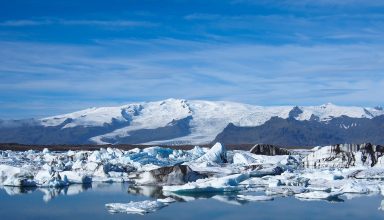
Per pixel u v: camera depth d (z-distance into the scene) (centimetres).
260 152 8300
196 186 4738
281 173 5928
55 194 4728
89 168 6194
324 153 6856
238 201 4306
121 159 7050
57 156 7906
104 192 4866
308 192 4650
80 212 3838
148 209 3897
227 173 5738
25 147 15638
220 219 3609
